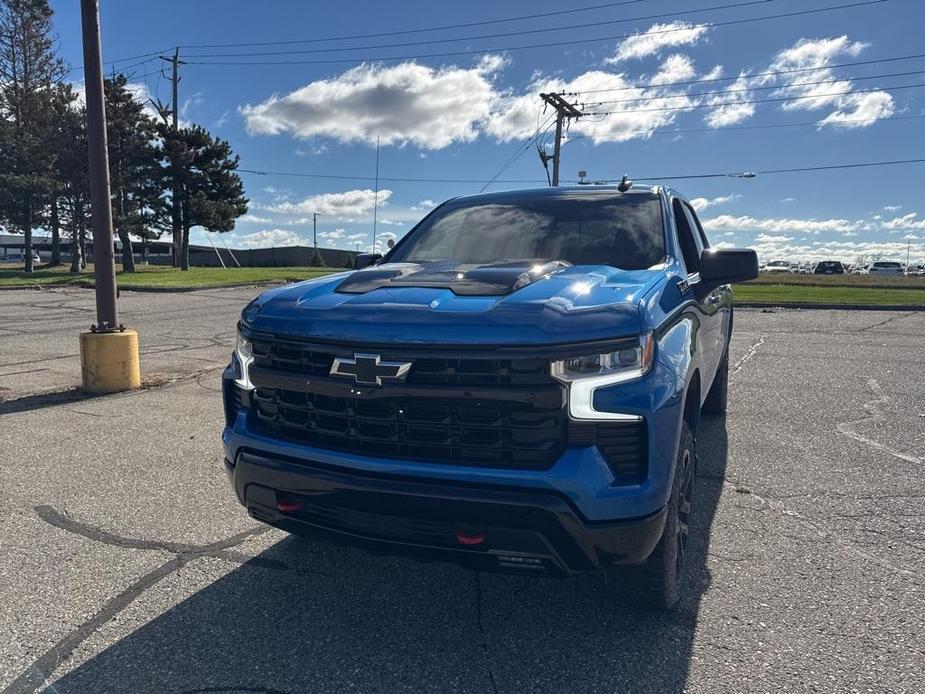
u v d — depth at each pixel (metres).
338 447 2.60
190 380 8.49
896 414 6.42
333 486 2.54
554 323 2.35
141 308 18.69
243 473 2.85
